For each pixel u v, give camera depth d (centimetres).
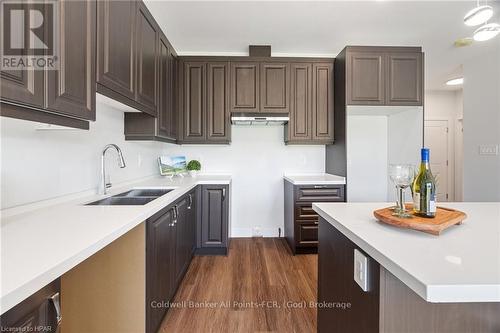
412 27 281
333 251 115
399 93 291
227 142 319
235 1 234
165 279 174
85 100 124
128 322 141
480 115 342
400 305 74
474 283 54
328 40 310
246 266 265
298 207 296
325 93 321
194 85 314
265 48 323
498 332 77
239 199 362
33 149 135
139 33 193
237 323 175
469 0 234
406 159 304
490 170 330
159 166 314
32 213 127
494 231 90
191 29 284
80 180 174
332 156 337
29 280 60
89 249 83
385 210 109
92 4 131
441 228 85
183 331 167
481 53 340
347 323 100
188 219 250
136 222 120
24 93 89
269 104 317
